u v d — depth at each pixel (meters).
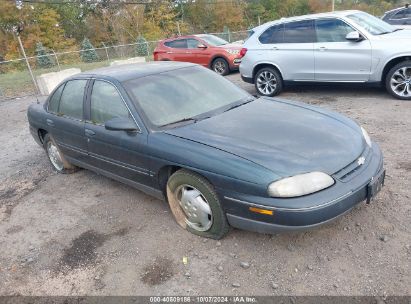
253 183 2.96
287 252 3.26
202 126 3.69
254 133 3.45
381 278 2.87
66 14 48.16
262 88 9.10
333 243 3.30
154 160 3.67
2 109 12.19
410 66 7.05
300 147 3.20
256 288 2.94
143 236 3.77
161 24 48.31
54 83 14.54
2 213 4.73
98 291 3.14
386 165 4.59
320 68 8.00
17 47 41.78
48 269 3.51
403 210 3.63
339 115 3.97
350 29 7.59
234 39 28.69
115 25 45.03
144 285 3.13
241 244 3.43
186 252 3.43
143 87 4.15
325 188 2.92
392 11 14.04
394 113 6.59
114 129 3.78
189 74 4.55
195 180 3.35
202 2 52.50
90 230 4.03
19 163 6.55
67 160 5.38
